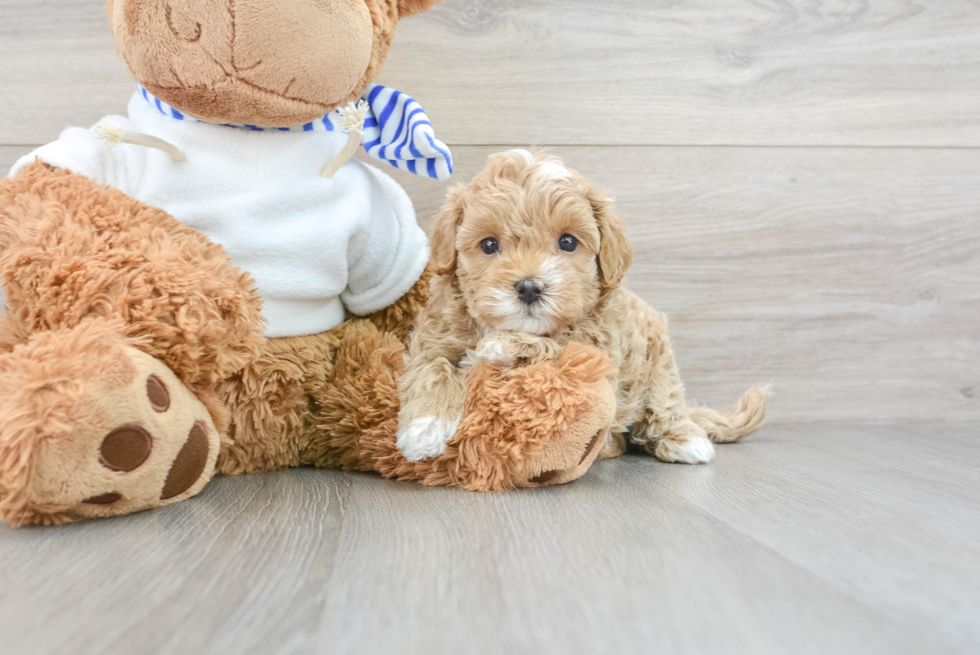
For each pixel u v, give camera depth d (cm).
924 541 87
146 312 97
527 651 56
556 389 111
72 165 115
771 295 189
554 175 118
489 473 113
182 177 121
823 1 184
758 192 186
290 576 73
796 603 67
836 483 120
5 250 103
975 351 196
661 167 181
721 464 139
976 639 60
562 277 114
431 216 171
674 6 178
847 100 188
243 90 110
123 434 90
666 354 151
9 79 157
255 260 124
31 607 65
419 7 129
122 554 79
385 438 120
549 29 174
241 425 122
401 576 73
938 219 194
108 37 159
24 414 82
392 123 140
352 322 143
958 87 192
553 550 81
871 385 195
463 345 124
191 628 60
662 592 69
